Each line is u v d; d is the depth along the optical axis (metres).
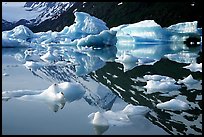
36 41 42.19
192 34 40.28
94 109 6.75
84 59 19.14
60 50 27.97
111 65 15.53
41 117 6.11
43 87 9.30
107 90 8.80
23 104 6.96
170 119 5.99
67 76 11.71
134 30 42.50
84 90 8.45
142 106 6.70
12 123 5.76
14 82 10.05
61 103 7.12
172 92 8.43
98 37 33.81
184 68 13.88
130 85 9.59
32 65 14.50
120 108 6.89
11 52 24.22
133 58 17.27
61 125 5.65
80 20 44.41
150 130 5.39
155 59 18.58
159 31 40.53
